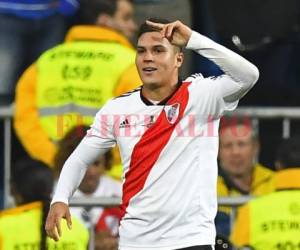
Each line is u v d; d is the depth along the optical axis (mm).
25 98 22078
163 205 17078
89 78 21734
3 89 23938
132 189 17250
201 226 17062
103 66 21688
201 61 24328
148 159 17156
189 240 17016
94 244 21000
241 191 21891
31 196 19609
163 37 16891
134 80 21578
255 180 21969
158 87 17156
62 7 24047
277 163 20078
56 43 24062
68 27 24141
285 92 24375
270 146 22375
